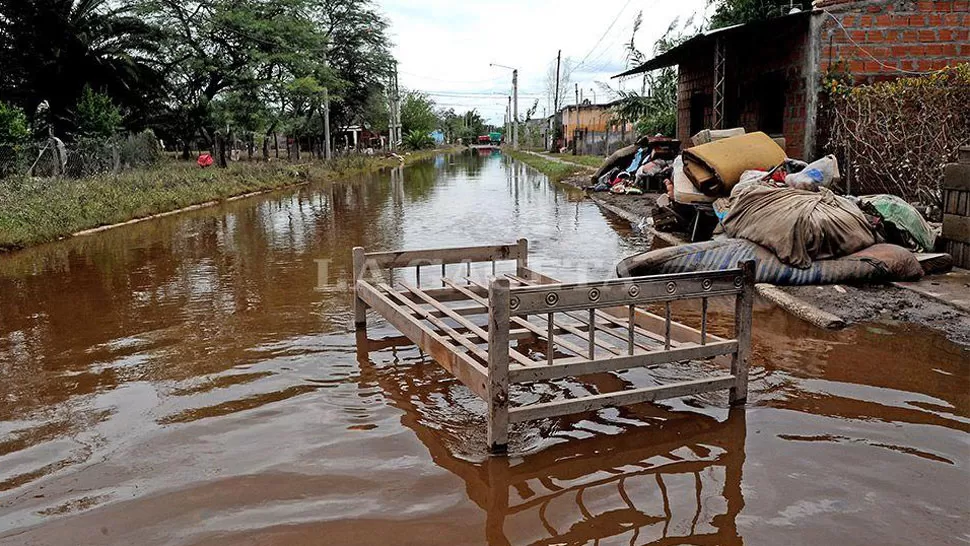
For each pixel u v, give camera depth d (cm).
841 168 1109
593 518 311
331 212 1605
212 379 498
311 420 425
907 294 643
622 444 385
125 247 1123
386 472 357
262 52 2917
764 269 698
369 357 541
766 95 1343
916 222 756
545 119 7025
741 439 388
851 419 409
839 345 533
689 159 1015
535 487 340
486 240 1112
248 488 343
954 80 1038
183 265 953
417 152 6700
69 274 905
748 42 1392
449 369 437
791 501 322
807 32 1134
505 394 373
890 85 1060
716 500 325
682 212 1051
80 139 2158
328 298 736
